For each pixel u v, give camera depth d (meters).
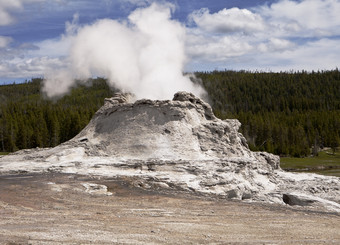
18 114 130.75
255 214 23.72
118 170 40.47
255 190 39.47
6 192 29.44
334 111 161.50
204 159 42.03
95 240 15.97
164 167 39.69
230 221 21.31
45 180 35.44
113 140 47.69
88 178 36.69
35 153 50.22
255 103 194.38
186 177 36.81
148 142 44.84
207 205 26.80
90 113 118.88
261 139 124.94
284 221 21.70
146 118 47.78
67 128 106.69
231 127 49.75
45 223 19.14
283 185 44.19
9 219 19.94
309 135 130.62
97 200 27.41
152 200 28.20
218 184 35.97
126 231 17.88
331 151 128.50
